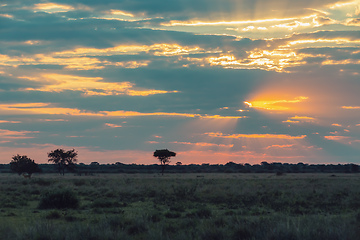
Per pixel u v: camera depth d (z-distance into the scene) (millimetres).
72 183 82125
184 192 52000
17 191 58938
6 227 20188
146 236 18984
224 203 43375
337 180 102000
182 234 18484
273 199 44812
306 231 17422
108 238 17938
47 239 17719
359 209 33562
